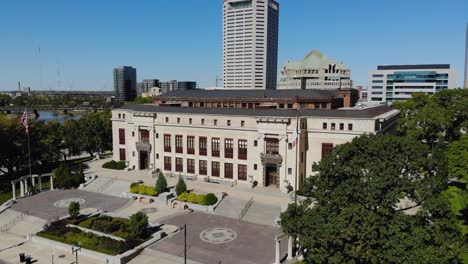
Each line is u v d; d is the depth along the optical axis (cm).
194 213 5959
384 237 3006
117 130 9162
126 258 4350
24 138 8300
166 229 5228
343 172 3447
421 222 3178
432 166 3369
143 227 4875
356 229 3005
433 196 3159
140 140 8575
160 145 8319
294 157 6712
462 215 4972
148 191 6700
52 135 9412
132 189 6850
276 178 7075
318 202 3600
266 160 6944
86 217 5691
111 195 7044
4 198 6981
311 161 6925
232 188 7019
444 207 3100
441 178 3403
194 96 9362
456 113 8819
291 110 7162
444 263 2792
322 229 3136
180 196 6362
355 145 3606
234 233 5122
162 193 6638
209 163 7712
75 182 7606
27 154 8319
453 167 6162
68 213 6053
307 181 3728
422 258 2784
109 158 10312
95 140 10412
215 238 4947
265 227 5334
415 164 3312
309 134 6906
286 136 6756
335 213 3253
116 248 4509
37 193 7250
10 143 8019
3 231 5494
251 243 4794
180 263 4306
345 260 3083
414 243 2883
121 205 6431
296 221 3472
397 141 3472
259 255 4447
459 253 2895
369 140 3622
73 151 10550
